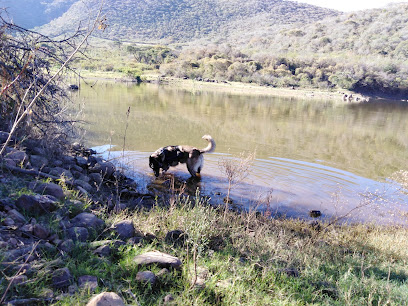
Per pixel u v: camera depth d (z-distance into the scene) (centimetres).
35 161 532
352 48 11200
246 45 14175
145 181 775
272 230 580
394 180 998
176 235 428
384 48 10450
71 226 373
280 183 867
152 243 387
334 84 7144
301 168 1029
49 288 264
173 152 819
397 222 732
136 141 1161
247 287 344
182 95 3444
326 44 11831
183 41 17675
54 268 290
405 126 2419
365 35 11675
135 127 1416
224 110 2425
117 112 1767
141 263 328
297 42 12762
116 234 390
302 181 904
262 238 494
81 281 279
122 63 7350
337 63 8175
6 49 504
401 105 5097
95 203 476
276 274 390
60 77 607
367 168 1121
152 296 292
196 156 831
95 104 2003
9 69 519
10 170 439
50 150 616
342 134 1823
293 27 16425
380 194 877
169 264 336
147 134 1303
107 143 1080
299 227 630
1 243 289
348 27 12925
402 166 1193
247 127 1736
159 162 801
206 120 1838
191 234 388
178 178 825
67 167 617
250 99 3759
